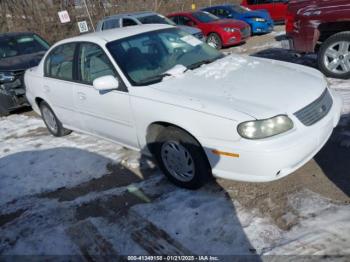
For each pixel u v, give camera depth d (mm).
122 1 19125
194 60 4082
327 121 3125
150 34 4254
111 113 3922
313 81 3414
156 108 3350
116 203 3512
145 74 3756
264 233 2781
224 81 3416
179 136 3273
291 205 3043
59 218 3447
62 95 4652
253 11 14117
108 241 3016
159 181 3756
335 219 2785
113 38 4070
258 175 2893
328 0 6141
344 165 3514
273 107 2900
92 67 4105
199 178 3299
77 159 4594
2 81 6801
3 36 8195
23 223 3461
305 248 2561
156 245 2867
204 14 13008
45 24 17125
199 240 2834
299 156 2893
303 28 6418
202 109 3027
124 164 4238
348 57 5973
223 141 2938
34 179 4281
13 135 6066
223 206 3168
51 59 4902
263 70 3656
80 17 18062
